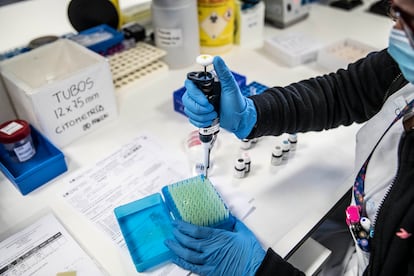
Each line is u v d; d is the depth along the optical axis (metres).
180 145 0.97
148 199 0.81
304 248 0.81
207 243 0.71
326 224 1.03
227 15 1.26
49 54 1.02
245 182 0.86
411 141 0.62
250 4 1.37
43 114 0.89
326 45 1.32
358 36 1.45
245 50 1.38
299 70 1.27
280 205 0.81
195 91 0.71
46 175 0.86
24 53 1.00
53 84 0.88
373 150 0.73
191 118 0.74
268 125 0.82
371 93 0.81
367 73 0.81
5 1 1.02
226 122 0.78
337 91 0.84
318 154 0.94
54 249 0.73
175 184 0.82
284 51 1.28
